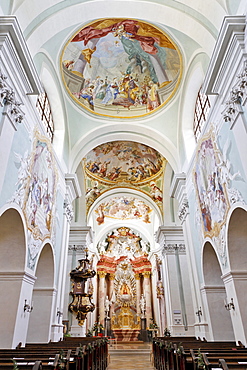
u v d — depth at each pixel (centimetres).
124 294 2419
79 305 1292
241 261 712
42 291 886
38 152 792
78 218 1736
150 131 1280
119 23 943
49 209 890
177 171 1210
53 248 920
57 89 1064
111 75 1195
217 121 763
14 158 624
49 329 845
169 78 1147
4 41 553
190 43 919
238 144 621
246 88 585
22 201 664
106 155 1680
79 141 1231
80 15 783
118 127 1292
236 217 688
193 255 1044
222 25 602
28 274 688
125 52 1106
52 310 879
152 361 1113
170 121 1233
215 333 863
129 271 2514
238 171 638
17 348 588
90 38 992
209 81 711
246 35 586
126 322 2297
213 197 813
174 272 1582
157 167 1741
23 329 664
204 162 880
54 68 987
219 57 652
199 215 962
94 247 2364
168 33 934
